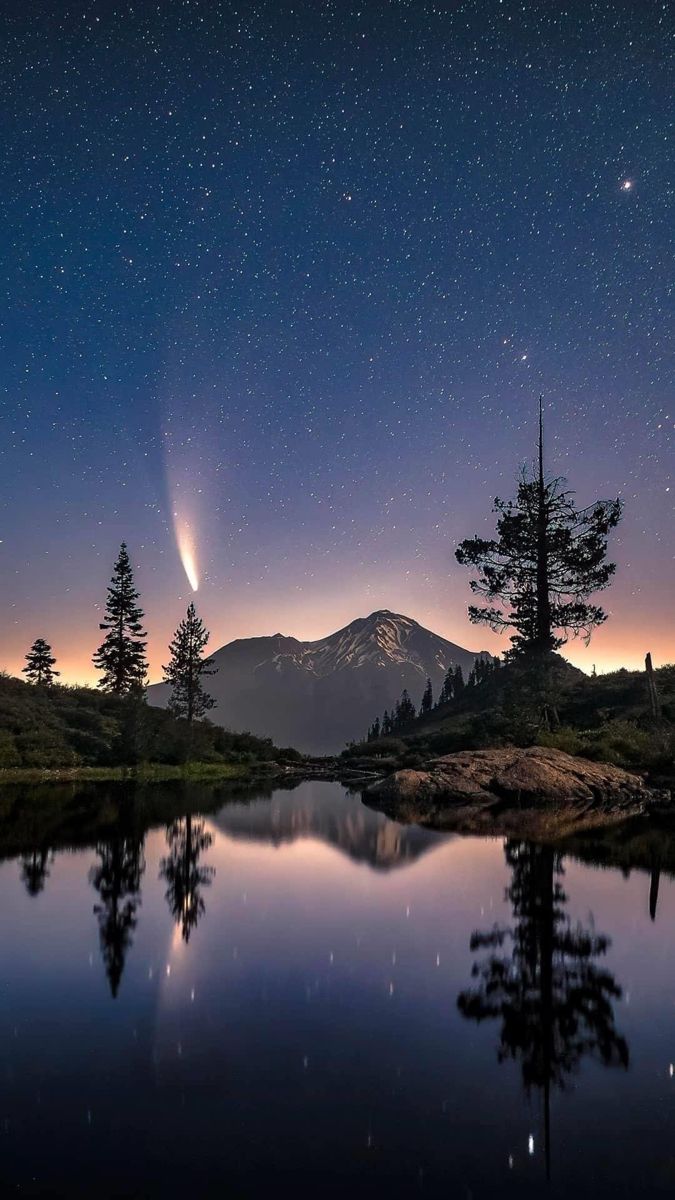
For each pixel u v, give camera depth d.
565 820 18.50
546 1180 3.41
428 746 45.47
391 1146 3.72
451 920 8.12
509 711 38.53
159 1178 3.41
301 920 8.09
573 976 6.28
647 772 28.58
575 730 35.84
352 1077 4.44
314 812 20.61
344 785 34.78
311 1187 3.36
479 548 37.56
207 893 9.51
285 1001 5.67
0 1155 3.60
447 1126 3.93
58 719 45.22
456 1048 4.88
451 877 10.66
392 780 25.11
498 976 6.27
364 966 6.50
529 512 37.09
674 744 30.09
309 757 57.28
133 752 40.03
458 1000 5.71
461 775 25.31
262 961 6.63
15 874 10.83
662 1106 4.16
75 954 6.83
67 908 8.64
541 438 38.28
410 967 6.49
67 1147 3.68
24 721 42.00
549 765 25.23
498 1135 3.83
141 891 9.62
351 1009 5.51
